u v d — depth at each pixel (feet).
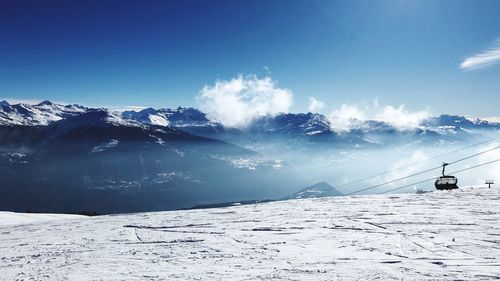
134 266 32.19
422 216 63.21
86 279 27.89
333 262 30.66
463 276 24.86
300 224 60.18
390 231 47.98
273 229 55.67
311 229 53.78
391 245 37.99
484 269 26.86
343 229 52.24
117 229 67.10
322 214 75.05
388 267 28.09
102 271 30.53
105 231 64.59
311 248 38.24
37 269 32.73
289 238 46.16
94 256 38.32
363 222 59.06
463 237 41.37
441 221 55.83
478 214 64.39
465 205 80.94
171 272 29.19
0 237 66.13
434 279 24.20
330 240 42.96
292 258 33.19
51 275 29.84
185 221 75.31
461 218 59.06
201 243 44.93
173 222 74.28
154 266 31.83
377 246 37.73
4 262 37.73
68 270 31.50
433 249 35.01
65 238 57.47
